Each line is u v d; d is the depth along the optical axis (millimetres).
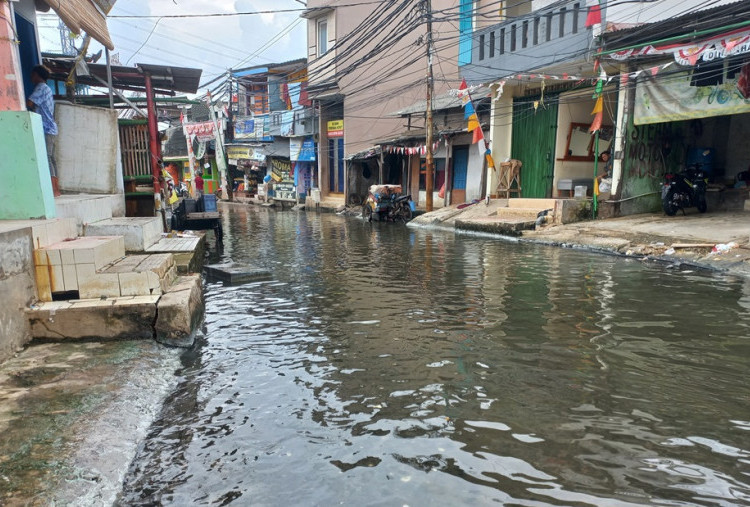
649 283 7375
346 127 26828
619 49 11422
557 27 13797
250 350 4930
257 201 36219
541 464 2893
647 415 3443
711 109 11281
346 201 26922
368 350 4848
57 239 5551
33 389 3682
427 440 3176
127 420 3346
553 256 10141
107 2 9688
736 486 2662
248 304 6844
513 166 16875
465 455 2996
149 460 2990
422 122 22328
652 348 4707
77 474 2699
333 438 3223
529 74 13930
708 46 9453
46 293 5000
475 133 16172
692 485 2676
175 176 25891
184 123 30344
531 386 3938
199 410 3641
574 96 15000
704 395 3736
